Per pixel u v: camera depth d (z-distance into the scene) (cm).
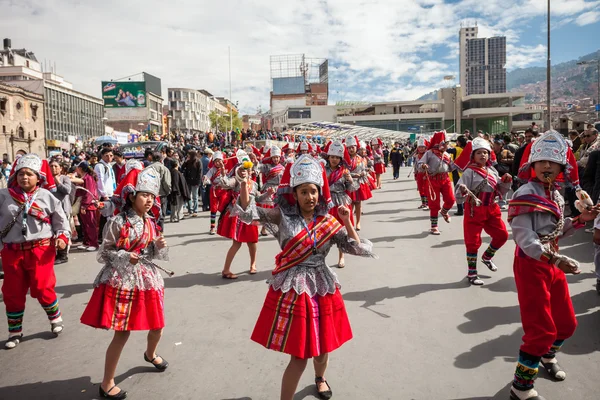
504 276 613
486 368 375
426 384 353
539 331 319
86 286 630
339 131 3684
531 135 1027
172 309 528
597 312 476
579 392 337
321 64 9312
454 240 838
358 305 521
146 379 373
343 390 348
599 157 748
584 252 703
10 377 385
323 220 312
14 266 446
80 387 367
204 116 12106
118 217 362
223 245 877
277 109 8656
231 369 386
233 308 527
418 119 7625
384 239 870
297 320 288
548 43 2473
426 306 513
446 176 882
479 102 7512
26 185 450
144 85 5956
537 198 335
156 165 1015
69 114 7431
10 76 7831
